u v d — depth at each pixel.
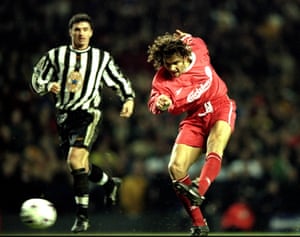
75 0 47.16
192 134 19.94
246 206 34.47
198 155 20.05
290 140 40.31
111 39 45.78
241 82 44.84
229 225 34.16
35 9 45.53
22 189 33.69
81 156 20.81
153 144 38.38
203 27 47.72
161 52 19.25
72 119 21.05
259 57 47.47
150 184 35.56
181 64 19.39
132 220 33.88
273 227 34.75
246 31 48.53
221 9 49.50
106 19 47.03
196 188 18.41
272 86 45.41
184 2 49.28
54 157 35.88
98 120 21.23
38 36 43.88
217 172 19.05
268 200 35.22
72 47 21.09
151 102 19.27
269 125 41.78
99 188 34.00
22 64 40.88
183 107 19.62
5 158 34.22
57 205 33.91
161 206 35.09
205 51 20.17
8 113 37.28
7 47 42.75
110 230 33.47
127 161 36.94
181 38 20.22
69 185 34.56
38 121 37.72
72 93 20.95
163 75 19.62
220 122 19.64
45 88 20.48
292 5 51.84
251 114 41.94
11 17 44.31
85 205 20.75
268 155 38.97
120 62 44.56
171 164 19.61
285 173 37.25
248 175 35.97
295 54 49.25
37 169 34.50
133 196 34.72
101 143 37.44
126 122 39.75
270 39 49.09
